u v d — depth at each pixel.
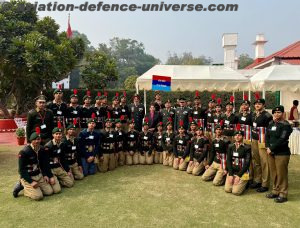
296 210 4.33
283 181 4.71
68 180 5.35
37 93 15.22
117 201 4.67
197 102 7.45
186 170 6.54
